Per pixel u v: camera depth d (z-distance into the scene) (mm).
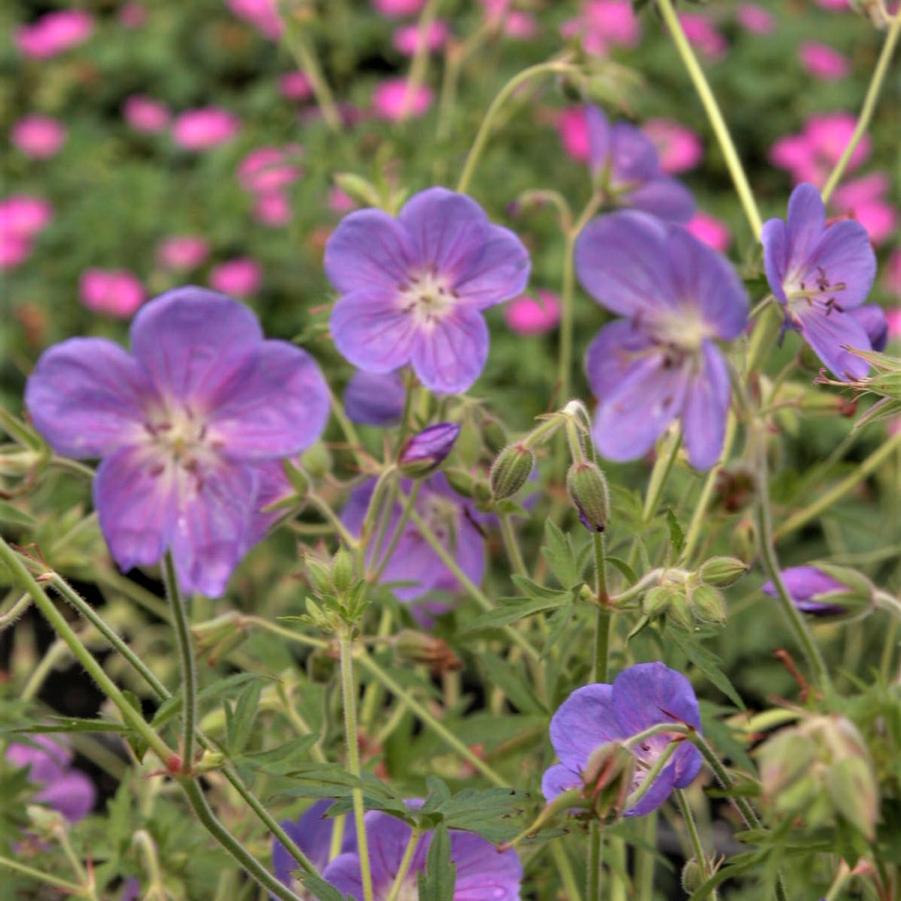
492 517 741
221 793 750
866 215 1217
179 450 570
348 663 628
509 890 638
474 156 775
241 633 695
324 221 1164
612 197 789
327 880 639
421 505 736
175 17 1686
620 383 597
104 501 568
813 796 550
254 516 680
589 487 605
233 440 570
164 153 1568
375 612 768
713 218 1365
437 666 708
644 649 667
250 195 1317
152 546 570
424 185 838
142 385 568
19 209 1346
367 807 626
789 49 1560
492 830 616
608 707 605
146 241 1364
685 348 588
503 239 660
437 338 663
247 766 600
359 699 766
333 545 737
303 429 568
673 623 620
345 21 1451
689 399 589
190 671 580
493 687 762
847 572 589
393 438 776
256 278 1263
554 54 1413
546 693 690
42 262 1371
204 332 566
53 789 781
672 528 623
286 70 1655
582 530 759
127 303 1283
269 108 1455
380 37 1573
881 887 591
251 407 569
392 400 714
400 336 664
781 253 607
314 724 703
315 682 708
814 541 1024
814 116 1481
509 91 773
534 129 1153
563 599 620
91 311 1343
